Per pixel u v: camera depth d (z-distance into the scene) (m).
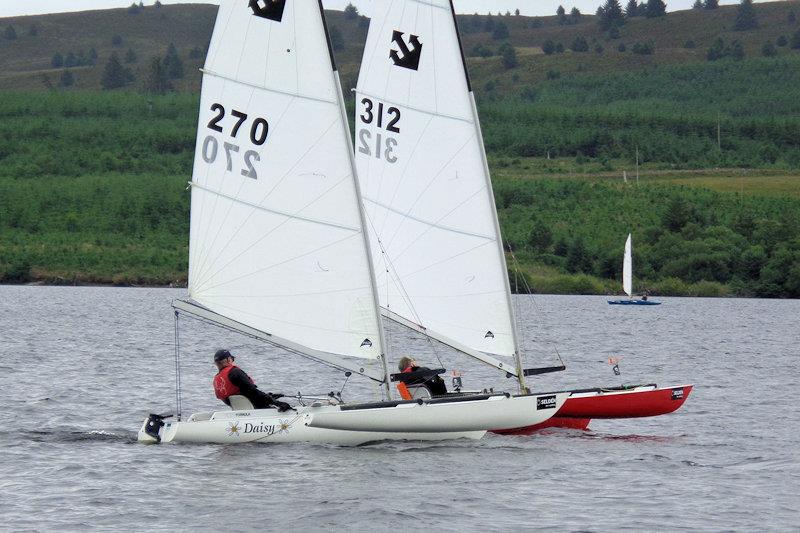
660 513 67.62
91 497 69.50
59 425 98.38
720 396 130.88
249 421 84.94
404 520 65.06
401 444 86.62
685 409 116.94
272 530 62.91
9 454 82.50
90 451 83.75
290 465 78.44
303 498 69.62
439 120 92.88
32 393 121.81
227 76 82.50
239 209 82.75
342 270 82.12
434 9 92.62
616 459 84.50
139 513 65.88
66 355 174.62
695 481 77.12
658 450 89.12
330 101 81.19
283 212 82.31
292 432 84.75
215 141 83.00
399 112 94.12
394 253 94.69
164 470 76.75
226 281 83.12
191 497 69.69
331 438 85.12
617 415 93.50
